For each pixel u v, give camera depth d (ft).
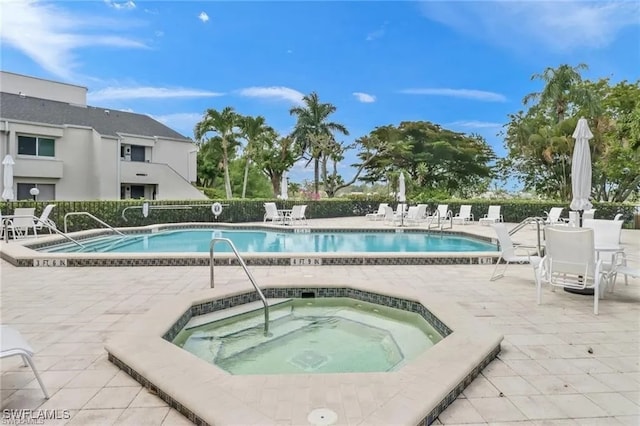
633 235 42.57
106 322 12.99
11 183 41.22
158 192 74.54
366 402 7.47
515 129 83.41
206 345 13.17
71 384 8.79
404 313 15.62
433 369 8.78
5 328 8.88
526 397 8.38
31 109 65.31
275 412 7.14
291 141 102.68
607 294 16.92
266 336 13.99
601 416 7.66
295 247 38.19
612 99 68.85
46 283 18.66
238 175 114.83
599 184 75.97
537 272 15.87
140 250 35.40
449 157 107.86
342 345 13.26
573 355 10.54
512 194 92.53
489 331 11.27
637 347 11.07
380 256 24.26
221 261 23.62
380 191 105.19
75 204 43.01
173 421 7.42
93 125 69.67
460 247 38.11
